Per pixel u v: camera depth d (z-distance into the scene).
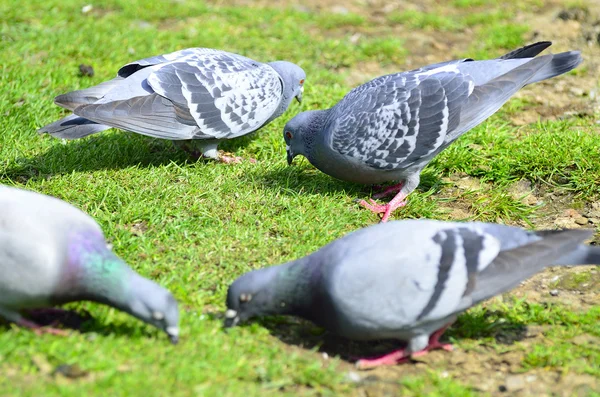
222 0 13.34
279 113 9.07
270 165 8.21
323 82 10.49
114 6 12.55
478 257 5.12
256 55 11.23
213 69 8.20
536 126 9.23
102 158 8.11
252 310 5.40
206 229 6.86
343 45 11.60
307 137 7.74
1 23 11.27
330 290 5.09
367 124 7.28
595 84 10.46
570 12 12.60
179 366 4.95
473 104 7.34
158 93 7.84
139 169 7.93
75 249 4.98
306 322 5.81
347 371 5.32
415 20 12.70
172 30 11.93
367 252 5.11
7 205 5.04
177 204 7.29
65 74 9.84
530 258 5.19
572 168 8.14
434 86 7.32
